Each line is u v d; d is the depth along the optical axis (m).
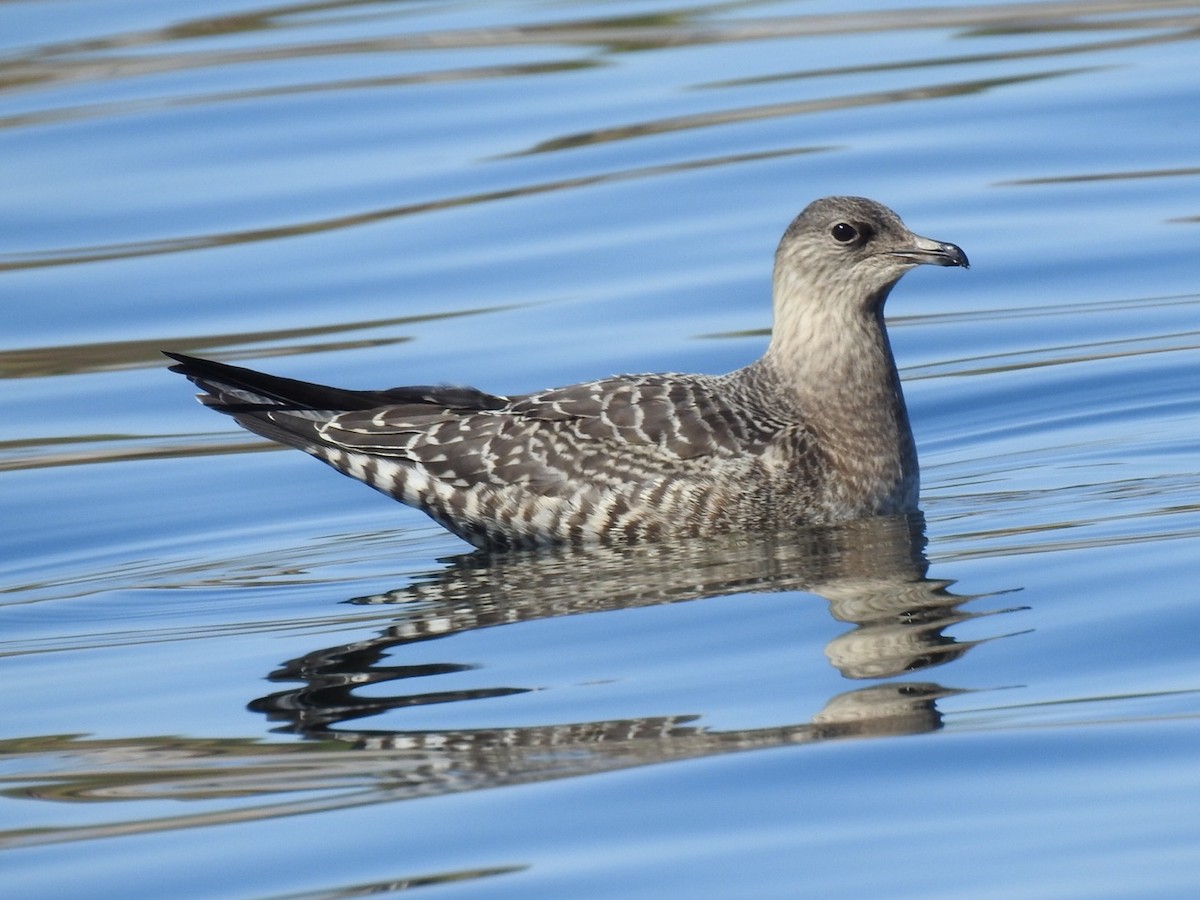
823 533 13.61
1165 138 22.06
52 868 8.76
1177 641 10.55
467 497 13.99
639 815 8.93
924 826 8.67
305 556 14.08
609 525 13.78
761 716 9.97
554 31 27.56
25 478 16.03
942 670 10.45
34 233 21.39
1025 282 19.23
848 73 24.78
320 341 18.50
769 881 8.25
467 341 18.31
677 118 23.53
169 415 17.52
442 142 23.34
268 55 26.97
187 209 21.89
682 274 19.56
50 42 27.83
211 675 11.34
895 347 18.30
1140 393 16.28
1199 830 8.43
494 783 9.39
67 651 12.08
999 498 14.05
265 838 8.93
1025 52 25.20
